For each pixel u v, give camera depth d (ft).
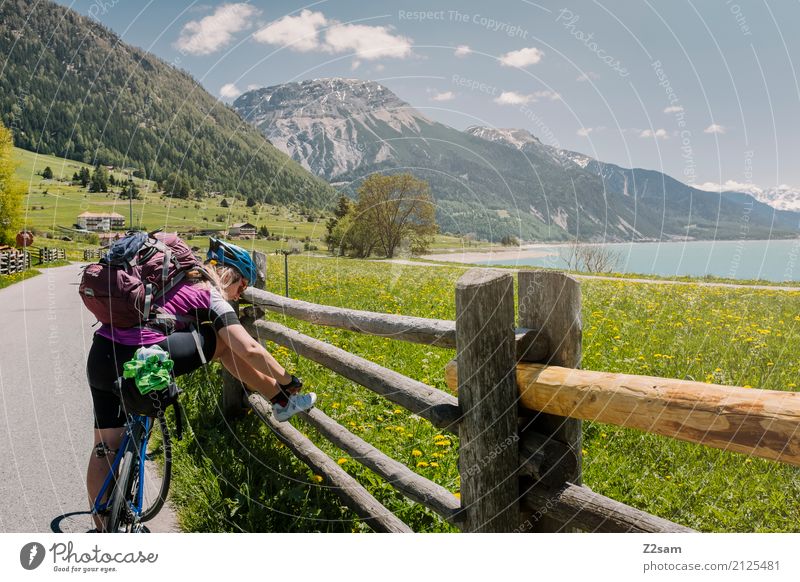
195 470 12.25
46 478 12.62
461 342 7.29
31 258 105.40
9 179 114.01
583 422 13.46
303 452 12.15
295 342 13.16
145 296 8.51
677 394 5.30
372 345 20.88
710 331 24.35
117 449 9.03
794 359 18.81
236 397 15.98
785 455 4.48
